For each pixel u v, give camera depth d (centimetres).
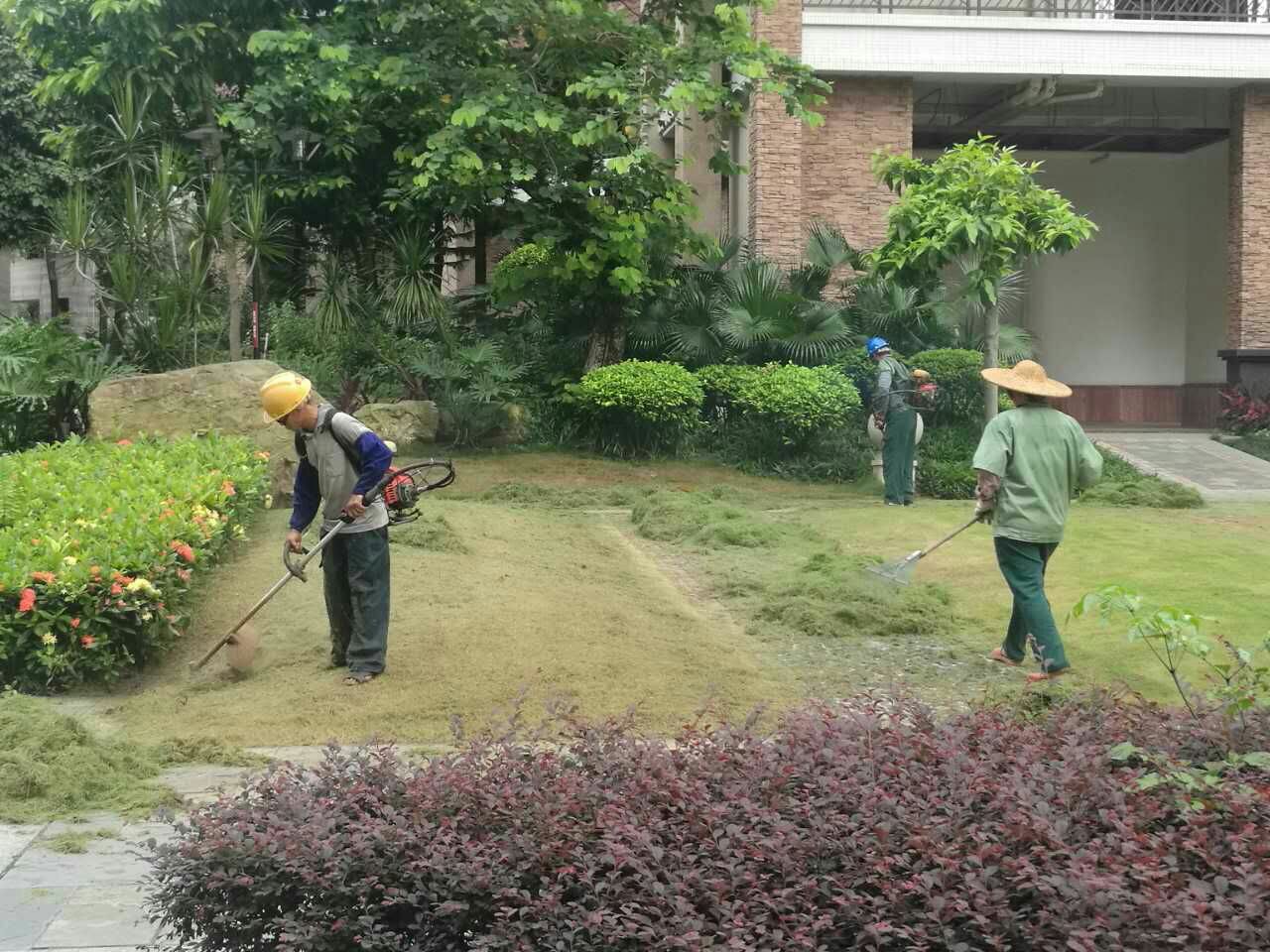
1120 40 1850
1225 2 1911
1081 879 287
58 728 586
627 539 1175
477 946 305
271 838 328
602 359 1680
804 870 316
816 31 1809
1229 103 2005
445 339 1627
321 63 1490
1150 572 1021
